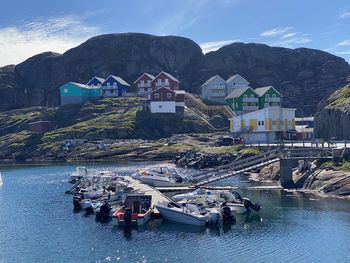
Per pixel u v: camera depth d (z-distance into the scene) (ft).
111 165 360.28
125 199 173.58
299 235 143.02
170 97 490.49
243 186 231.50
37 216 177.88
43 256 129.08
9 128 537.24
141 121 477.36
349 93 340.39
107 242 140.36
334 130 309.42
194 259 124.26
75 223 164.96
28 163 411.75
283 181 223.71
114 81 590.55
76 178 273.54
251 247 133.18
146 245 136.67
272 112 356.18
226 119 516.32
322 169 218.18
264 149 304.09
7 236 149.48
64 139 463.42
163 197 190.90
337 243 134.41
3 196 227.40
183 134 458.50
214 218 155.43
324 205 179.83
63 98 564.30
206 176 230.27
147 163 369.09
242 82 590.55
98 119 495.00
